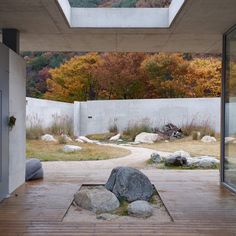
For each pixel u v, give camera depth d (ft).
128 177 18.15
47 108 51.08
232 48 20.90
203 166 28.53
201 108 50.37
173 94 64.08
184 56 67.36
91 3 43.01
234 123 20.35
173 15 18.65
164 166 28.99
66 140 42.42
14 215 15.08
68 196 18.56
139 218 15.01
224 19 18.72
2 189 17.65
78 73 71.00
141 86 67.10
